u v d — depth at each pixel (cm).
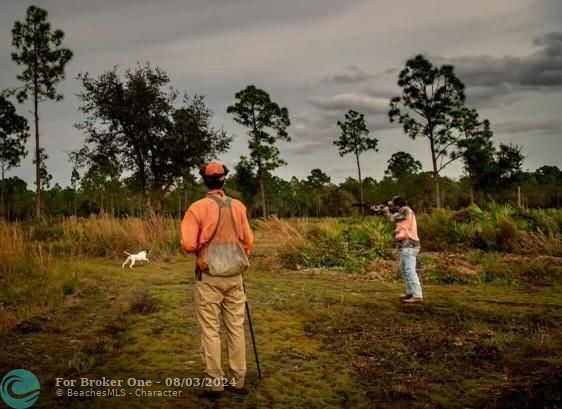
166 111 2922
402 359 496
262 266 1087
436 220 1508
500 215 1412
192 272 991
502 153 4038
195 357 488
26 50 3052
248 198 5069
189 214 401
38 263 850
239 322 414
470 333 577
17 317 611
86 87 2839
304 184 7325
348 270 1038
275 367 467
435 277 951
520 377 445
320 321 630
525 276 960
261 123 4431
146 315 634
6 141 3738
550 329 593
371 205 784
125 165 2884
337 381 438
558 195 5244
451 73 3788
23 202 5531
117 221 1410
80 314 639
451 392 419
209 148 2923
